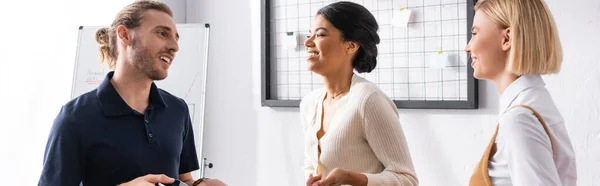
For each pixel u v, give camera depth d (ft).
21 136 9.05
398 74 8.59
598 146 6.99
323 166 5.28
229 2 10.71
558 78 7.25
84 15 9.77
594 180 7.04
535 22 3.97
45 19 9.30
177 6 10.90
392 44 8.63
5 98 8.91
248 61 10.48
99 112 4.44
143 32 4.54
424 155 8.42
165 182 4.03
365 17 5.35
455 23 7.95
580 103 7.09
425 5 8.25
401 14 8.44
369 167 5.14
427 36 8.25
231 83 10.77
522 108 3.82
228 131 10.85
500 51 4.17
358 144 5.13
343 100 5.28
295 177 9.91
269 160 10.26
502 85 4.25
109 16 9.95
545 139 3.70
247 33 10.47
